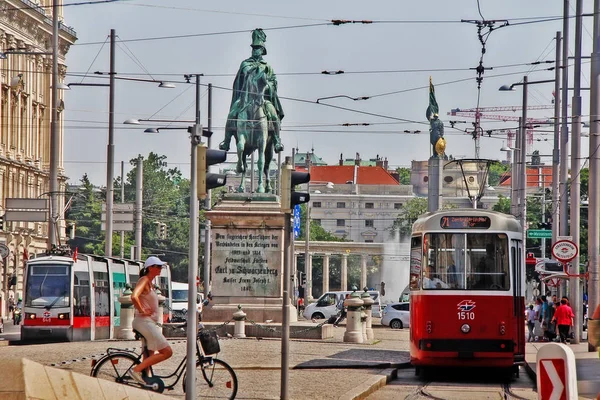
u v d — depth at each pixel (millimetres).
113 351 24031
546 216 122188
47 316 57250
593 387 31766
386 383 34281
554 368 14648
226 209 52844
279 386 29688
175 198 190625
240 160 54250
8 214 73688
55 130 69812
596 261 51125
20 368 15008
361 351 45938
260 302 52719
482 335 35281
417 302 36031
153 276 23422
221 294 52844
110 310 64188
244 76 54344
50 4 119062
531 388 34031
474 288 35469
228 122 54344
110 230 74562
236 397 26672
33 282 57875
